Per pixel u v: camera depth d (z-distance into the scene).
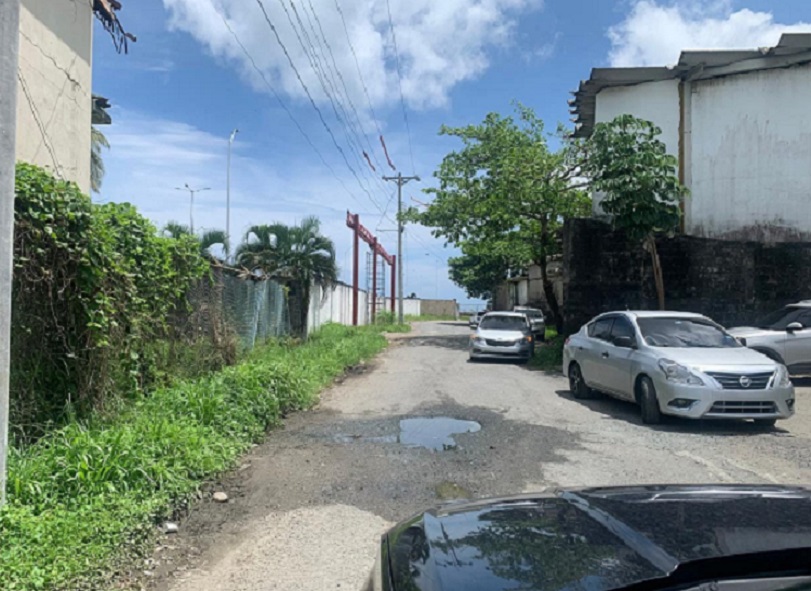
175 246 10.17
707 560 1.96
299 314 21.69
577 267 18.92
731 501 2.63
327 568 4.50
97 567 4.25
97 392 7.19
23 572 3.91
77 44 12.12
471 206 24.03
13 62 4.78
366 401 11.42
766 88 19.47
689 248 18.70
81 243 6.92
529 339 18.97
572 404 11.16
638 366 9.53
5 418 4.77
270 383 10.04
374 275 45.53
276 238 21.47
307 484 6.36
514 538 2.41
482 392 12.56
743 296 18.66
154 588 4.22
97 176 20.98
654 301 18.56
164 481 5.66
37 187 6.60
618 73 19.58
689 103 19.91
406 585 2.22
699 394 8.61
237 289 14.43
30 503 4.89
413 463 7.06
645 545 2.13
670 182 15.59
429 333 37.16
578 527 2.44
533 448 7.75
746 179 19.53
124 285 7.91
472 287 64.12
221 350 12.09
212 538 5.08
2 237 4.72
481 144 24.48
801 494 2.78
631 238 16.23
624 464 7.02
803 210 19.33
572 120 23.95
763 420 9.09
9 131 4.76
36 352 6.65
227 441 7.35
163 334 9.87
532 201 21.48
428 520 2.86
